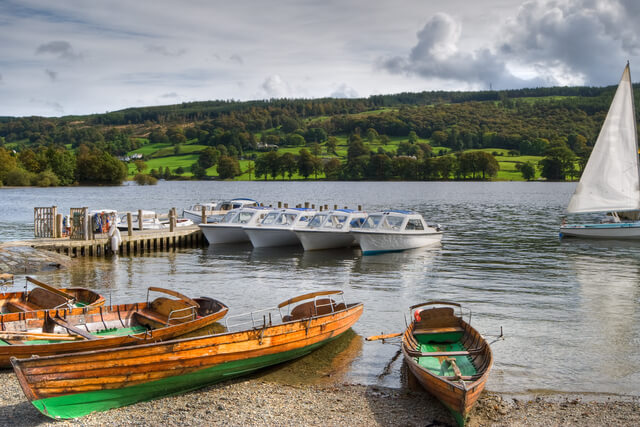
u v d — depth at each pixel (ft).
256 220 136.46
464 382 38.81
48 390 39.11
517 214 235.40
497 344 57.00
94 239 121.80
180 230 139.44
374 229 122.11
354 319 59.41
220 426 39.27
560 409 42.27
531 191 471.62
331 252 125.18
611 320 66.13
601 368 50.52
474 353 47.26
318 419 40.42
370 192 447.01
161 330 52.80
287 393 45.32
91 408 41.34
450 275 96.32
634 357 53.31
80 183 562.66
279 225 132.87
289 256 119.85
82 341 48.73
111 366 41.16
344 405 42.86
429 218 216.95
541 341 57.98
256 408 42.27
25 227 181.68
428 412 41.60
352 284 88.99
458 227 180.45
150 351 42.55
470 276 95.20
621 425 39.68
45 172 526.98
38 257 106.01
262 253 124.67
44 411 39.29
